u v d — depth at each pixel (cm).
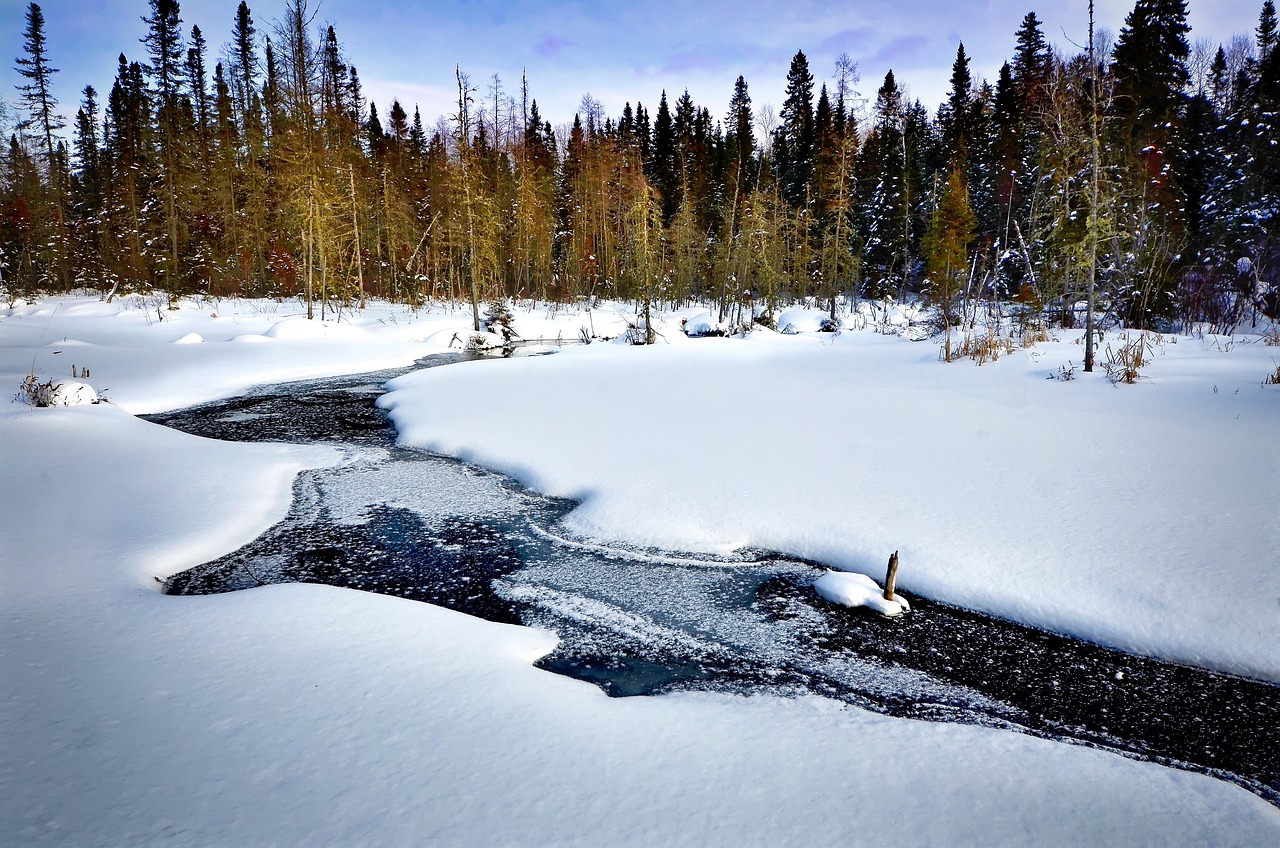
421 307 3781
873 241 4175
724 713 363
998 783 302
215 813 251
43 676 357
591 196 4481
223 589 566
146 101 4078
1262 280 2412
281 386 1692
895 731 353
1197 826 274
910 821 269
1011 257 3045
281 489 844
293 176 2928
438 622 465
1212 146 3033
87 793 259
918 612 513
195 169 3912
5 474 765
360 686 364
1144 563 523
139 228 3838
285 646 412
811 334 2858
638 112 6047
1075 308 2314
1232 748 363
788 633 490
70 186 4691
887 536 614
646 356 2159
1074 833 265
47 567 537
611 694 411
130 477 805
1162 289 2195
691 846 244
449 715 337
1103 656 447
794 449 896
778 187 4238
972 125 4350
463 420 1184
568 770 294
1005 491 691
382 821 251
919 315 3244
